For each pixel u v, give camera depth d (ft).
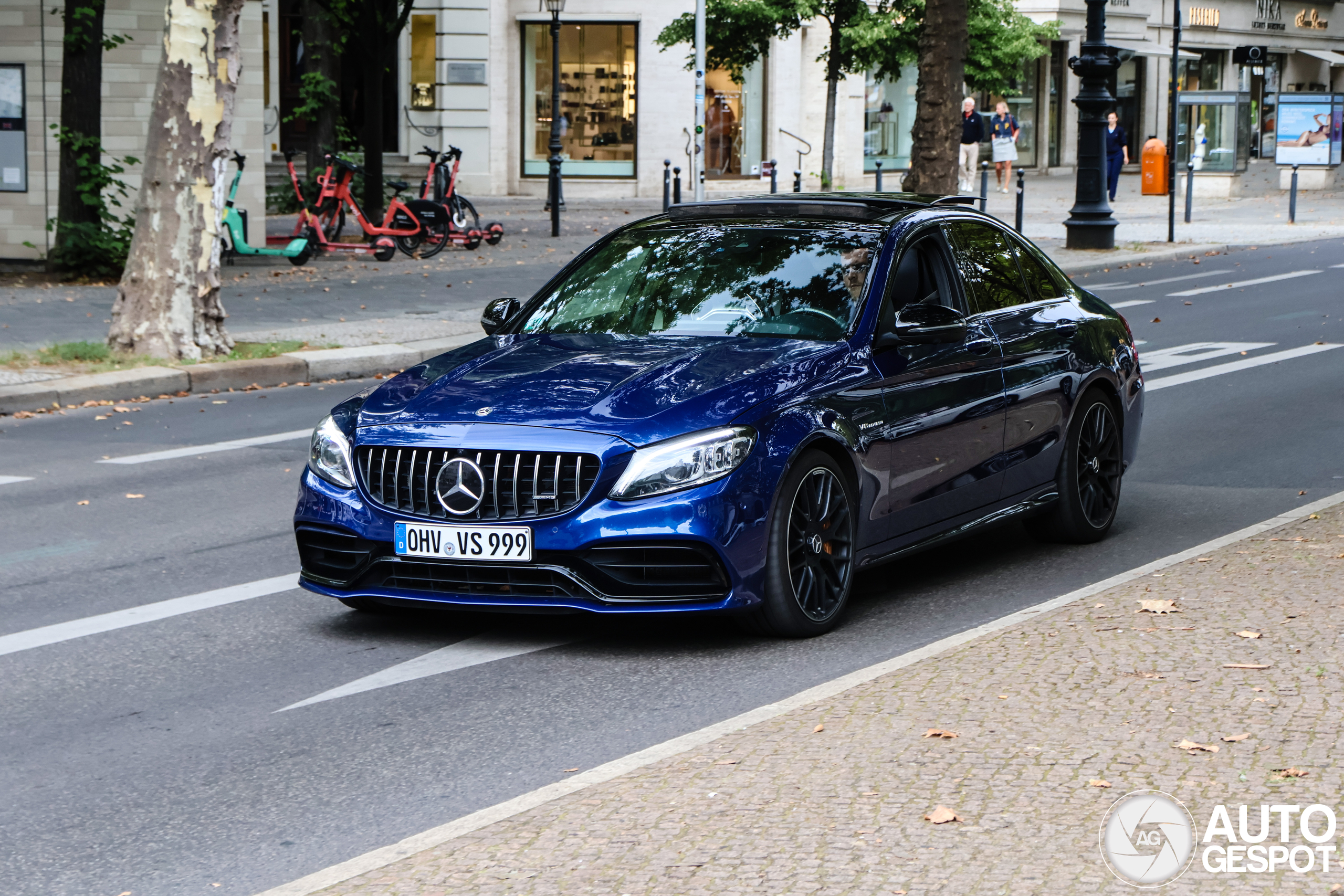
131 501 30.30
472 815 14.08
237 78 47.73
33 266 72.59
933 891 11.91
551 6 91.45
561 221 100.32
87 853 14.25
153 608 22.93
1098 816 13.16
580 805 13.99
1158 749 14.65
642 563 19.29
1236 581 21.02
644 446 19.34
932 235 23.93
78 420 40.32
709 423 19.57
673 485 19.24
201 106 46.96
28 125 72.33
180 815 15.11
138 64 73.77
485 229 82.53
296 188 81.51
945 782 14.05
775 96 132.77
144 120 74.28
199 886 13.50
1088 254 80.53
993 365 23.62
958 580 23.91
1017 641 18.45
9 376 43.42
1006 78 124.26
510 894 12.25
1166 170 126.41
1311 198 124.77
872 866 12.37
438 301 61.36
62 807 15.39
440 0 125.08
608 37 127.44
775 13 107.24
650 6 126.52
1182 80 178.40
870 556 21.57
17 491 31.30
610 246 24.80
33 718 18.17
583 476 19.34
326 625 21.98
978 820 13.16
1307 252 83.76
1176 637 18.30
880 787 14.01
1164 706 15.85
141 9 73.41
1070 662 17.47
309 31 105.40
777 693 18.40
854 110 139.23
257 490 31.30
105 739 17.40
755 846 12.86
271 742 17.19
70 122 68.80
